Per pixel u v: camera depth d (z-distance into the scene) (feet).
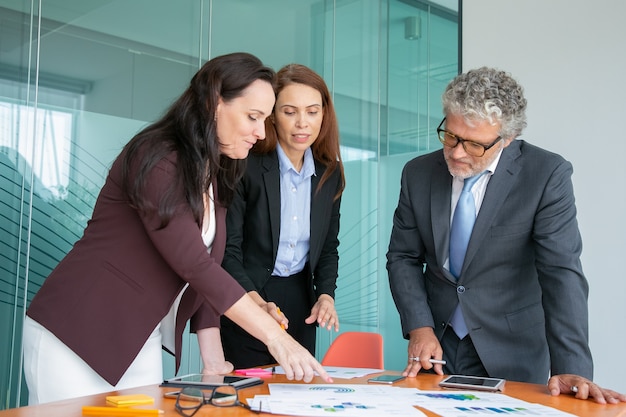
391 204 15.67
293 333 8.62
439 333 7.09
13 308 11.41
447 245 6.98
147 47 12.80
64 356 5.53
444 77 15.85
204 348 6.69
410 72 15.87
